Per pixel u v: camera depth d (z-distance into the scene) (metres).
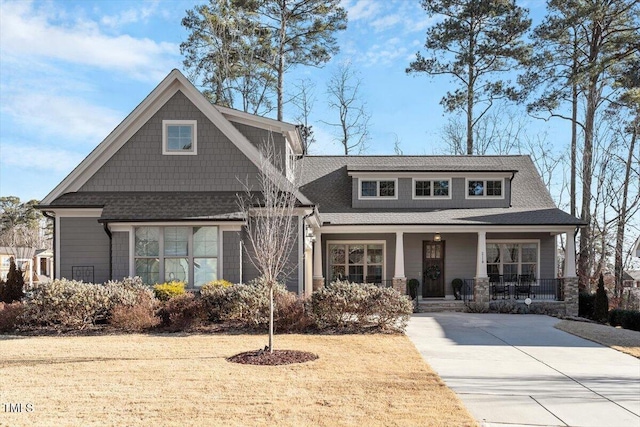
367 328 13.41
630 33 25.45
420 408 6.81
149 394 7.35
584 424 6.43
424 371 8.91
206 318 13.54
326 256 21.58
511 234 21.50
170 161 16.64
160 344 11.33
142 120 16.70
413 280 20.62
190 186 16.59
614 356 10.76
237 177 16.61
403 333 13.13
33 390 7.55
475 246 21.33
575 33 26.80
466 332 13.84
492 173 21.78
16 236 54.09
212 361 9.59
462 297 20.75
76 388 7.66
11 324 13.12
